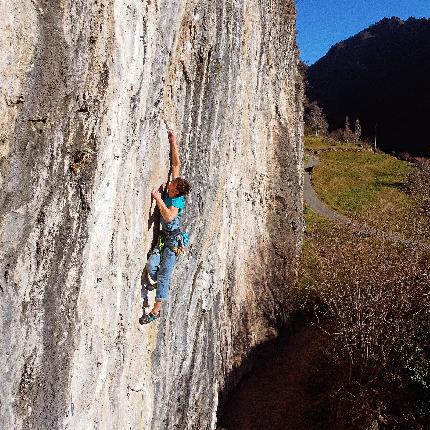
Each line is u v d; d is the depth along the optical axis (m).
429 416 15.40
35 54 4.47
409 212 36.97
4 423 4.76
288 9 24.12
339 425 16.58
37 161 4.73
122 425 7.52
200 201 10.68
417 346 16.39
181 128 8.95
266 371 19.70
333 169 56.50
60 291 5.29
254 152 19.52
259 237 21.17
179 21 7.82
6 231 4.51
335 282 21.91
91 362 6.14
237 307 18.08
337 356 17.91
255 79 18.00
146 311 7.96
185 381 10.99
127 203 6.64
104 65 5.43
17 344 4.78
